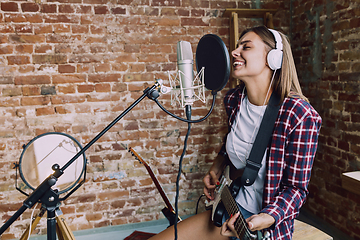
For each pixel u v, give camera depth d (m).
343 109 2.12
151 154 2.51
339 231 2.19
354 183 1.83
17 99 2.24
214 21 2.50
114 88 2.39
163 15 2.41
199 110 2.55
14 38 2.19
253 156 1.18
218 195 1.31
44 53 2.25
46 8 2.21
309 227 1.55
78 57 2.30
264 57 1.16
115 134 2.43
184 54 1.04
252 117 1.25
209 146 2.60
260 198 1.23
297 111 1.10
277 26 2.62
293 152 1.11
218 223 1.20
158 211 2.58
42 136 1.28
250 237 0.94
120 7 2.33
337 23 2.12
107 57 2.35
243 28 2.55
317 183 2.43
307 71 2.48
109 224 2.49
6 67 2.20
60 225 1.42
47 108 2.29
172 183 2.57
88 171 2.41
